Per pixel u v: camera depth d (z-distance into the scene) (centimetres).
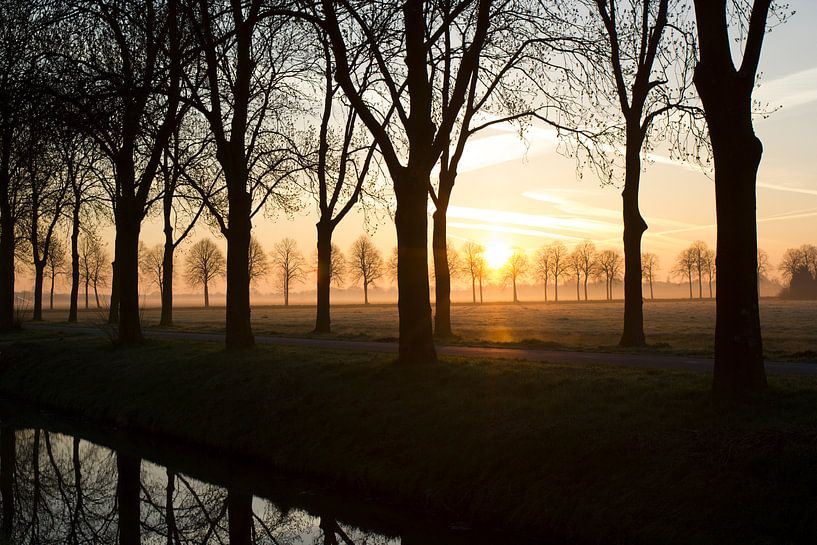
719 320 1060
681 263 16200
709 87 1048
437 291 2864
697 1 1070
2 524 1201
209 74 1922
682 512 818
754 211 1049
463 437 1129
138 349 2478
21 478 1456
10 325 3938
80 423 1958
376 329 4753
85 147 1655
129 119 1588
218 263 11781
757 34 1034
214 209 2816
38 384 2416
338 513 1089
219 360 1966
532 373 1407
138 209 2592
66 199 4691
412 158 1521
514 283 15400
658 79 2272
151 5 1702
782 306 10519
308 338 2975
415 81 1513
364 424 1291
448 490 1044
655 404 1084
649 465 905
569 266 14888
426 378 1423
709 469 860
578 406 1130
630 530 827
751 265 1044
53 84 1503
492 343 2530
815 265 16475
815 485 777
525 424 1100
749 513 779
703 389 1112
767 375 1275
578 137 2102
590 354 2030
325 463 1250
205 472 1397
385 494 1116
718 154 1050
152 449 1611
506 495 977
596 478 927
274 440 1408
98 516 1209
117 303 4344
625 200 2416
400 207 1532
